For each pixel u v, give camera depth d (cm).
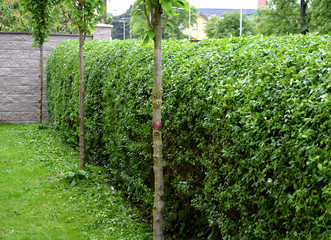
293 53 253
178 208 356
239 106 253
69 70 714
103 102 530
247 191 249
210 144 292
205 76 299
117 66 486
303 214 199
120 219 385
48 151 675
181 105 326
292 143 204
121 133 462
